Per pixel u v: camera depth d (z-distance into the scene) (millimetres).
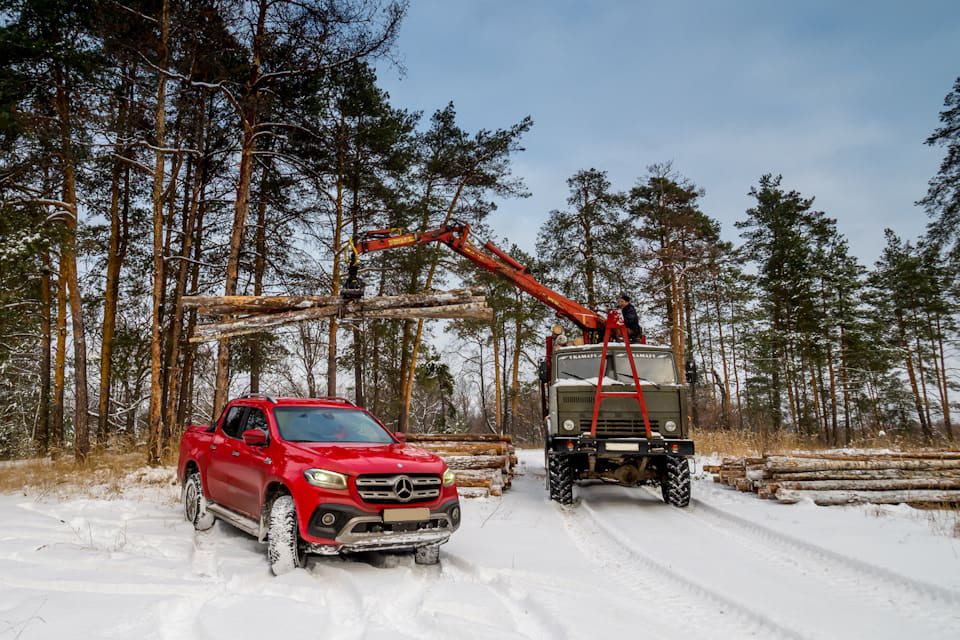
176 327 17562
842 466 9227
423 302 10180
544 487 12578
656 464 10125
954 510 8117
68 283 16703
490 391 47938
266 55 15312
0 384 27047
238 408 7219
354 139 20359
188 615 4078
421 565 5727
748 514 8328
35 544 5984
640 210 33969
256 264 19828
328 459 5359
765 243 37375
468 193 25781
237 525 6234
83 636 3490
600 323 12102
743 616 4449
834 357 38250
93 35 14281
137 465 14125
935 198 24438
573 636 3838
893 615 4316
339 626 3939
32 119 14000
